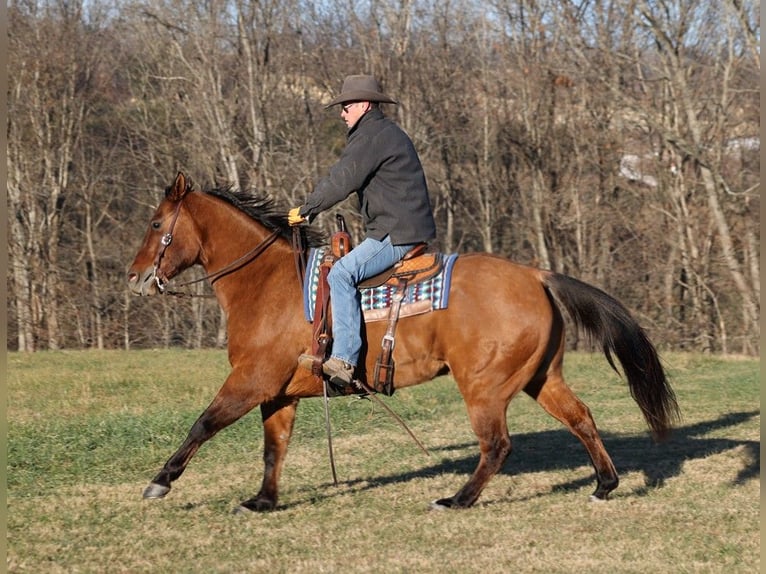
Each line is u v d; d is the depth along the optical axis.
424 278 6.55
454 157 27.27
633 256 24.72
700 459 8.45
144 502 7.04
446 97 26.52
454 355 6.51
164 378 14.21
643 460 8.48
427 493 7.31
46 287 26.36
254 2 24.92
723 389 13.11
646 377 6.74
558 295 6.72
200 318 25.72
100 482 7.74
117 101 29.23
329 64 26.38
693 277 22.94
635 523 6.36
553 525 6.34
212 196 6.97
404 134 6.62
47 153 26.89
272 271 6.73
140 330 26.86
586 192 25.66
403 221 6.54
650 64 21.33
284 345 6.55
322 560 5.66
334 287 6.44
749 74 22.61
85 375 14.63
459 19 26.53
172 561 5.68
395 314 6.49
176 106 27.05
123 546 5.96
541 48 25.30
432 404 11.65
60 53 26.91
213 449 8.98
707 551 5.75
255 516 6.66
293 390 6.70
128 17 26.66
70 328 26.97
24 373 15.01
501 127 26.02
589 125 24.80
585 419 6.87
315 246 7.05
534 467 8.29
